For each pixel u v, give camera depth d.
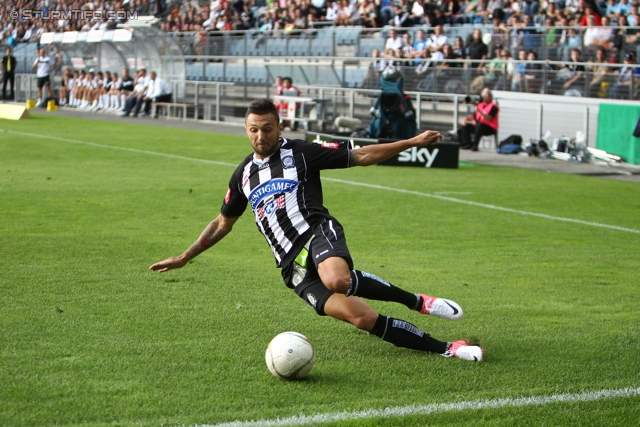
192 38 54.50
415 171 25.30
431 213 17.55
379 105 27.31
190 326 8.85
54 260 12.08
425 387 7.05
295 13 51.94
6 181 20.83
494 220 16.83
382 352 8.07
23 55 61.16
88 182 21.11
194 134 37.16
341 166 7.59
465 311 9.84
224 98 47.16
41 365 7.39
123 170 23.94
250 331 8.73
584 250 13.93
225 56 50.53
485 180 23.47
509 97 34.75
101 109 52.53
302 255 7.48
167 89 48.41
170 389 6.83
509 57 36.62
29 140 32.12
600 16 37.47
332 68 41.50
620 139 29.12
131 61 52.56
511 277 11.77
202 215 16.53
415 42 42.12
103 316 9.16
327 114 39.84
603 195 20.94
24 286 10.47
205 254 12.88
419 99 37.97
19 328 8.56
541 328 9.13
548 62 33.84
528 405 6.66
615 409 6.63
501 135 35.31
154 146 31.25
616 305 10.26
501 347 8.35
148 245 13.36
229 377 7.19
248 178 7.64
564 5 38.78
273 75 44.78
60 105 56.94
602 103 30.45
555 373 7.52
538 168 27.28
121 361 7.56
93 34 49.94
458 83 37.06
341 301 7.61
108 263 11.98
